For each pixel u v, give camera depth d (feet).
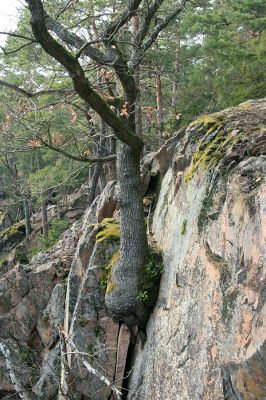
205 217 25.39
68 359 33.17
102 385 32.24
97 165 63.05
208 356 22.02
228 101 50.72
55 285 44.34
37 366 40.65
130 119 31.17
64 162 63.98
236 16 43.29
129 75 30.19
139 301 31.27
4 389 41.73
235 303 20.61
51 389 38.01
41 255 48.80
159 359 27.66
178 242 29.32
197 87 55.21
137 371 30.83
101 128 51.39
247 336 19.27
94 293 33.63
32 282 45.11
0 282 46.01
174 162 32.48
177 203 31.01
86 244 36.50
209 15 46.29
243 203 21.54
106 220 37.88
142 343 31.73
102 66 30.19
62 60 24.26
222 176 25.20
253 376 18.89
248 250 20.52
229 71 49.14
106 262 34.24
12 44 41.75
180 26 52.70
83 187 79.82
